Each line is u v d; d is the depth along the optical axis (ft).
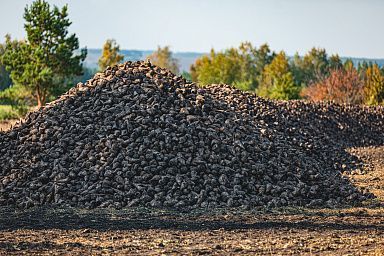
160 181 123.54
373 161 186.50
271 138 150.20
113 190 121.49
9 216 112.06
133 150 129.80
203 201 121.08
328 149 179.52
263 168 132.77
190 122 139.74
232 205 120.88
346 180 152.56
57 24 297.94
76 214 113.29
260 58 652.48
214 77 570.46
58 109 145.07
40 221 108.47
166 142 131.95
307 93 414.00
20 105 303.07
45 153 132.26
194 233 101.91
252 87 538.47
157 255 88.43
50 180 124.88
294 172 136.67
